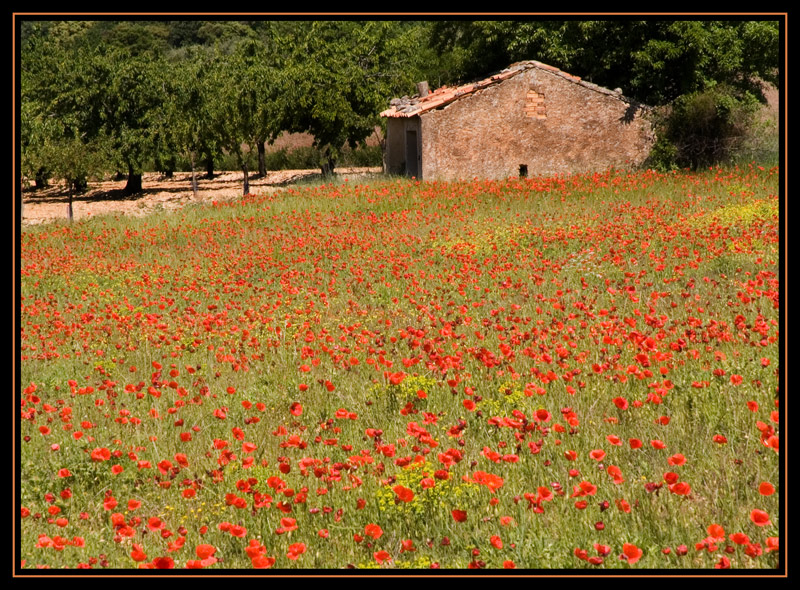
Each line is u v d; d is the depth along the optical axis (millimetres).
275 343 9555
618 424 6211
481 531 4785
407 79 38250
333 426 6680
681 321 8727
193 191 39781
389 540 4883
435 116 28297
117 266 16672
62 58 46844
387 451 5293
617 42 31312
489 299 11203
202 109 37094
